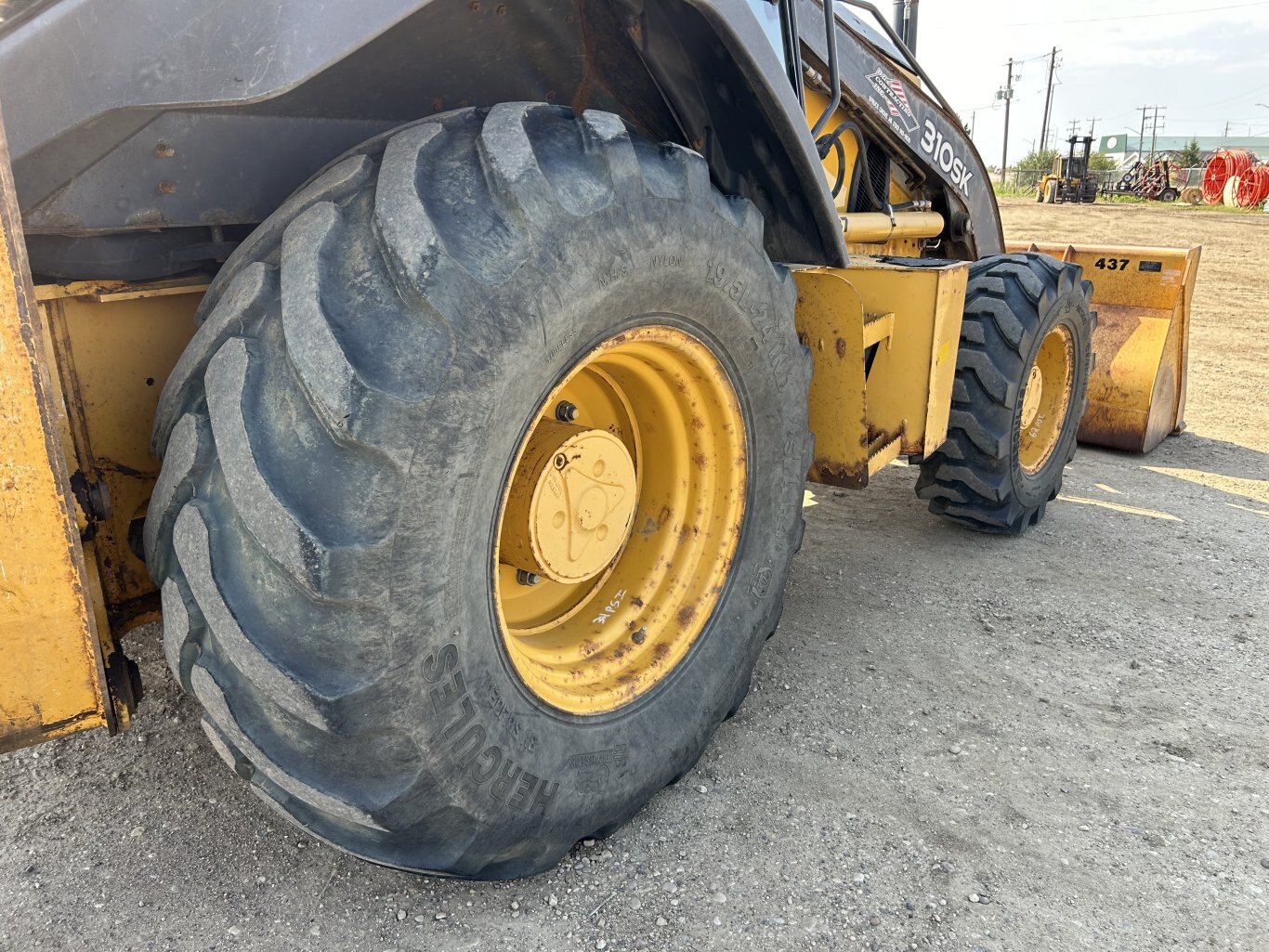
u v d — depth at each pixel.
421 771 1.63
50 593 1.55
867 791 2.40
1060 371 4.29
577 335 1.75
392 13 1.54
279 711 1.57
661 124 2.29
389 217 1.53
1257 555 4.08
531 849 1.93
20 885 1.98
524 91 2.16
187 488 1.56
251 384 1.50
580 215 1.68
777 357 2.29
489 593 1.73
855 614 3.41
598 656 2.19
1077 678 3.02
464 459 1.57
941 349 3.29
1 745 1.58
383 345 1.49
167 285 1.88
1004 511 3.98
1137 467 5.39
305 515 1.45
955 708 2.81
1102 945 1.94
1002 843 2.22
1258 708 2.88
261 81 1.48
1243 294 11.97
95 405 1.84
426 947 1.86
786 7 2.34
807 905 2.01
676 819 2.26
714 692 2.33
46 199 1.58
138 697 1.86
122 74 1.47
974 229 4.58
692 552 2.33
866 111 3.78
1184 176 40.91
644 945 1.89
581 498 2.08
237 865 2.05
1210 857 2.21
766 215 2.46
